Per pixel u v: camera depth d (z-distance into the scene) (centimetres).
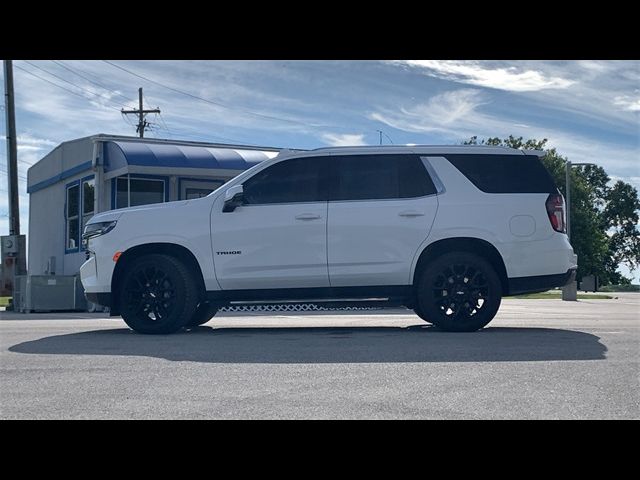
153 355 741
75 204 2255
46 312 1852
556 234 958
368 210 952
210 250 957
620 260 9094
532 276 952
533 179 969
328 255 949
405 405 516
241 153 1950
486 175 966
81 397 546
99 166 1928
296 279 952
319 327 1076
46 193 2547
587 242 6419
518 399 533
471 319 938
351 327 1068
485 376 616
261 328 1059
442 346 791
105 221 981
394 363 680
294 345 807
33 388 579
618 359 702
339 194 963
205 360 704
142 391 564
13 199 2494
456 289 938
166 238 959
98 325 1180
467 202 953
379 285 952
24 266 2406
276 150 2067
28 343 860
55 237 2430
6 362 705
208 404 521
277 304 977
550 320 1241
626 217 8894
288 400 532
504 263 947
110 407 514
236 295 959
